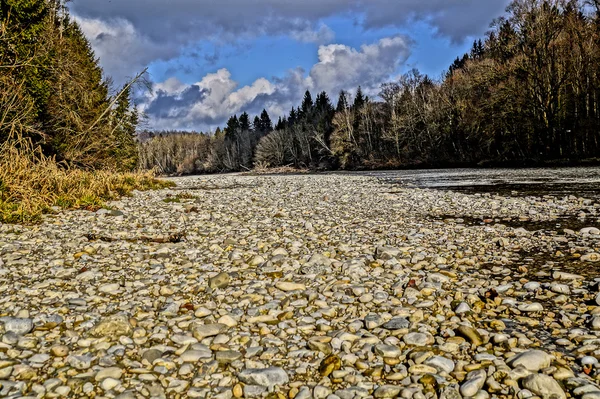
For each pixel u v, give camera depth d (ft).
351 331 13.17
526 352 10.89
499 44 139.33
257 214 38.65
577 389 9.45
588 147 119.03
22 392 9.64
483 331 12.59
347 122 231.50
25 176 40.04
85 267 19.84
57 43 77.66
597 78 119.75
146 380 10.30
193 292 16.94
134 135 116.47
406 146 201.05
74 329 13.03
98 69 126.00
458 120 169.37
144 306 15.31
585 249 21.81
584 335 12.07
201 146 420.77
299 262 21.25
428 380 10.11
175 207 42.52
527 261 20.51
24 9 65.57
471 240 25.61
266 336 12.92
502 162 134.00
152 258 22.27
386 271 19.61
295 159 280.31
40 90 68.03
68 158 78.28
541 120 126.72
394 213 38.17
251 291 16.98
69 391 9.74
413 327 13.24
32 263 20.10
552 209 36.35
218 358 11.36
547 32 123.24
